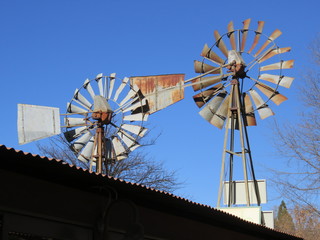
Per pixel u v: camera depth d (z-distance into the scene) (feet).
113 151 72.84
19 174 34.50
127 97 73.82
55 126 58.85
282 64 78.23
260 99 78.59
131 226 35.65
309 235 107.65
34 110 59.21
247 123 79.15
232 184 78.28
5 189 33.53
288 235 60.34
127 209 42.04
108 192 39.29
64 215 37.01
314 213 79.10
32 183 35.24
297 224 113.39
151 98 76.54
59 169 34.12
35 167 33.68
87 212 38.83
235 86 78.28
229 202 77.51
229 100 78.64
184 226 48.39
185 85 76.43
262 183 77.36
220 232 53.62
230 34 80.48
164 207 44.96
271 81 78.38
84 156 70.64
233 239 55.67
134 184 37.86
